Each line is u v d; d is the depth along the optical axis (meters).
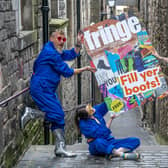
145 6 25.30
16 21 8.27
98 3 28.45
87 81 23.30
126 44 7.76
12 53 7.84
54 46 7.48
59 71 7.38
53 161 7.70
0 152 6.77
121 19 7.72
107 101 7.87
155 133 18.31
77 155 7.96
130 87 7.83
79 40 7.76
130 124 21.53
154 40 20.17
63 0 15.01
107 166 7.41
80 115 7.77
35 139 9.54
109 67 7.81
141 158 7.81
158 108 17.47
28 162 7.75
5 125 7.13
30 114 7.50
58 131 7.70
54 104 7.45
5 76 7.34
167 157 7.88
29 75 9.29
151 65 7.78
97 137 7.76
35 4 10.02
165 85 7.80
